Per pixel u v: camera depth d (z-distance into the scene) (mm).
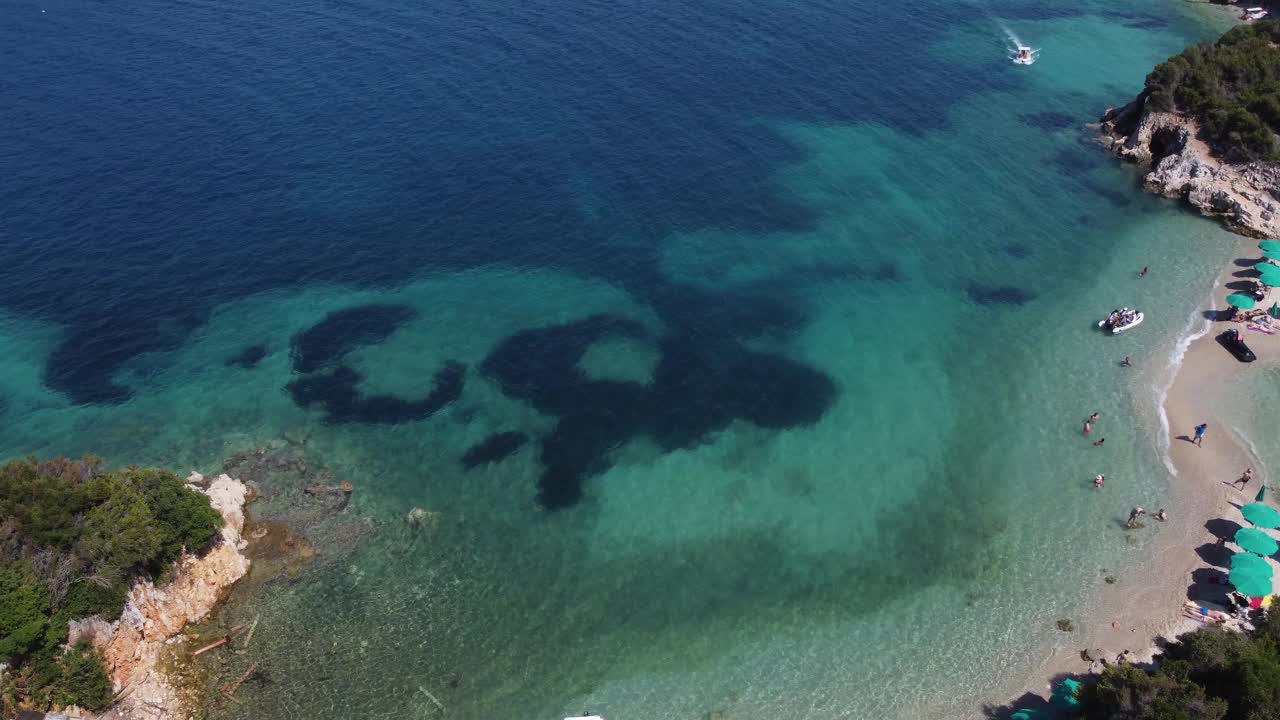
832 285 82625
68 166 92562
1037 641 51000
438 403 68812
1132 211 93688
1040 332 76750
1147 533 57375
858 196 95312
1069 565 55688
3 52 115125
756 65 118875
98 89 107125
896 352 74688
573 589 55094
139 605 48938
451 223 88188
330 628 52156
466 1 132750
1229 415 66500
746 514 59969
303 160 95500
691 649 51500
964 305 80312
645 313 78375
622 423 67062
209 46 118250
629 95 109688
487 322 76938
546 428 66625
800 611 53594
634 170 96688
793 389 70500
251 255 83375
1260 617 50656
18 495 48281
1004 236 89812
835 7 137750
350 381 70812
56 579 46188
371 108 104562
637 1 134625
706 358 73500
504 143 99562
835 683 49312
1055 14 142750
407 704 48312
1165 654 48500
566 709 48250
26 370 71000
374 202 90250
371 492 61438
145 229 85250
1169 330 75938
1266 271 78625
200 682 48750
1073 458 63781
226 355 73188
